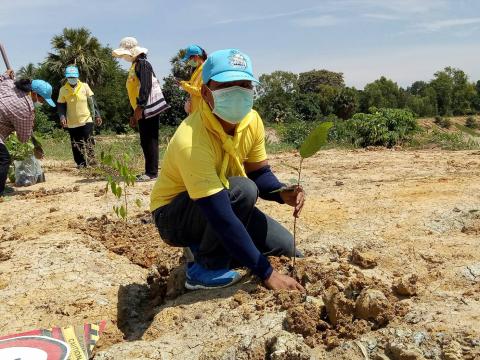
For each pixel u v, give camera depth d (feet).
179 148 9.25
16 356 7.47
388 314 8.02
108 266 12.37
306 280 9.74
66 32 131.44
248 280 10.25
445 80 280.92
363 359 7.36
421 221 12.69
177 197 10.13
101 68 132.46
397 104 264.11
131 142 40.93
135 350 8.49
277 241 10.89
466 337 7.25
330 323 8.33
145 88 21.24
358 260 10.53
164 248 13.46
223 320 8.91
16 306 10.65
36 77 133.69
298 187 10.30
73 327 9.72
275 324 8.37
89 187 21.38
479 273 9.55
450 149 33.35
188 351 8.36
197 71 20.02
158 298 10.76
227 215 9.14
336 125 39.78
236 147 9.75
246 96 9.27
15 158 22.86
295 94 155.63
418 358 7.03
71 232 14.97
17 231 15.65
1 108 19.77
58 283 11.52
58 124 125.29
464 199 14.23
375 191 16.37
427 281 9.61
